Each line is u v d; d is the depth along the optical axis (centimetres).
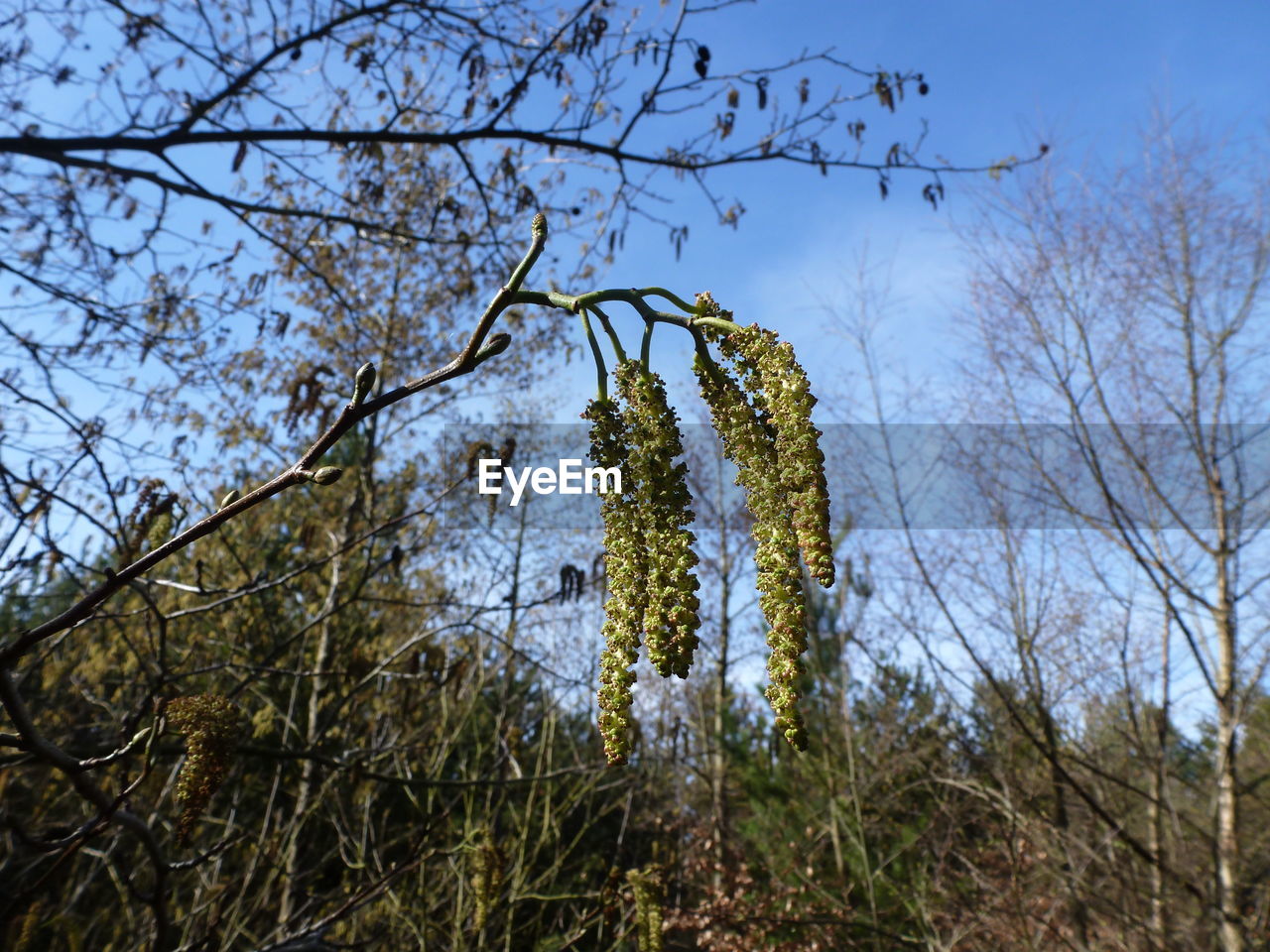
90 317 620
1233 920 668
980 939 934
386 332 1073
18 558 354
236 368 836
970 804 994
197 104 640
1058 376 866
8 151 573
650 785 1138
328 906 707
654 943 443
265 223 782
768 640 139
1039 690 825
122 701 636
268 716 688
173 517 359
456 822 842
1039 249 921
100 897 684
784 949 990
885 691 1136
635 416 152
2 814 183
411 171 983
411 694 744
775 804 1216
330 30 691
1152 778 864
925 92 699
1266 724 866
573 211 859
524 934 901
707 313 152
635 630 147
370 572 555
